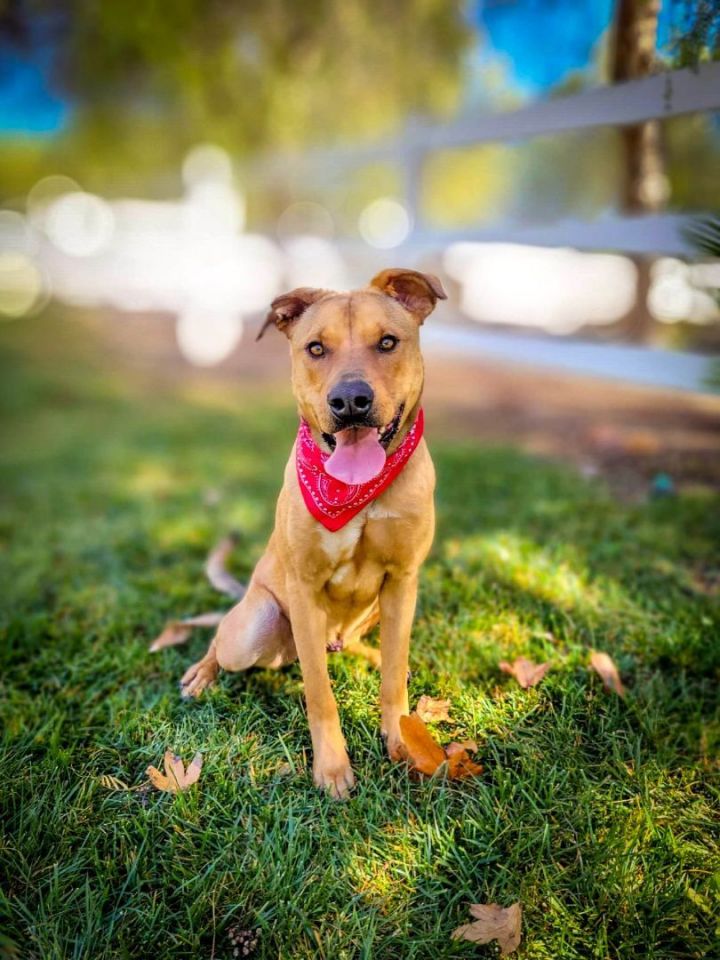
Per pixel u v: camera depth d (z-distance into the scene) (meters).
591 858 2.24
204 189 11.86
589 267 10.26
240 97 9.77
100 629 3.49
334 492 2.40
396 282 2.66
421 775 2.51
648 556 3.86
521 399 7.80
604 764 2.55
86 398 8.91
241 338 11.71
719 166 7.20
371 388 2.30
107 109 11.25
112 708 2.89
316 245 10.28
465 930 2.04
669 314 7.06
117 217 12.90
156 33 8.69
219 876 2.19
